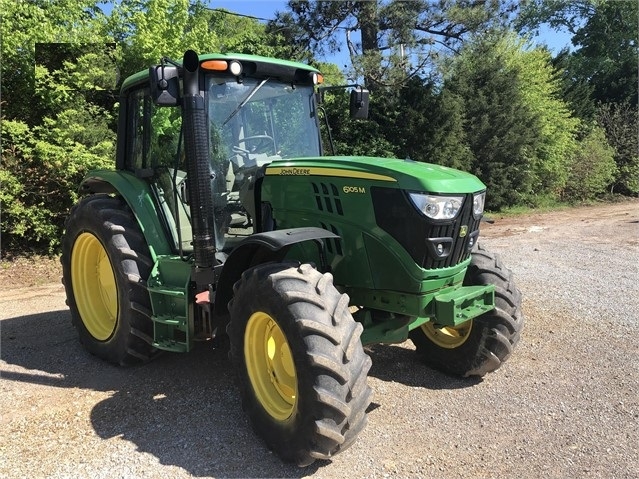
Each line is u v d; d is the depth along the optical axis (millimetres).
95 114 9234
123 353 4227
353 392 2771
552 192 20094
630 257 8938
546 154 19344
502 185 17172
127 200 4293
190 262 3828
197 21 10312
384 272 3355
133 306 4078
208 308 3717
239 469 2980
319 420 2750
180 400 3801
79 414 3629
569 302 6164
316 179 3537
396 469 2980
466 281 4066
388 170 3291
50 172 8594
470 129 16625
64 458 3104
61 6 8688
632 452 3143
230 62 3750
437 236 3240
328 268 3551
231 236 3992
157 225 4250
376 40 12977
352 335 2859
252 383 3227
